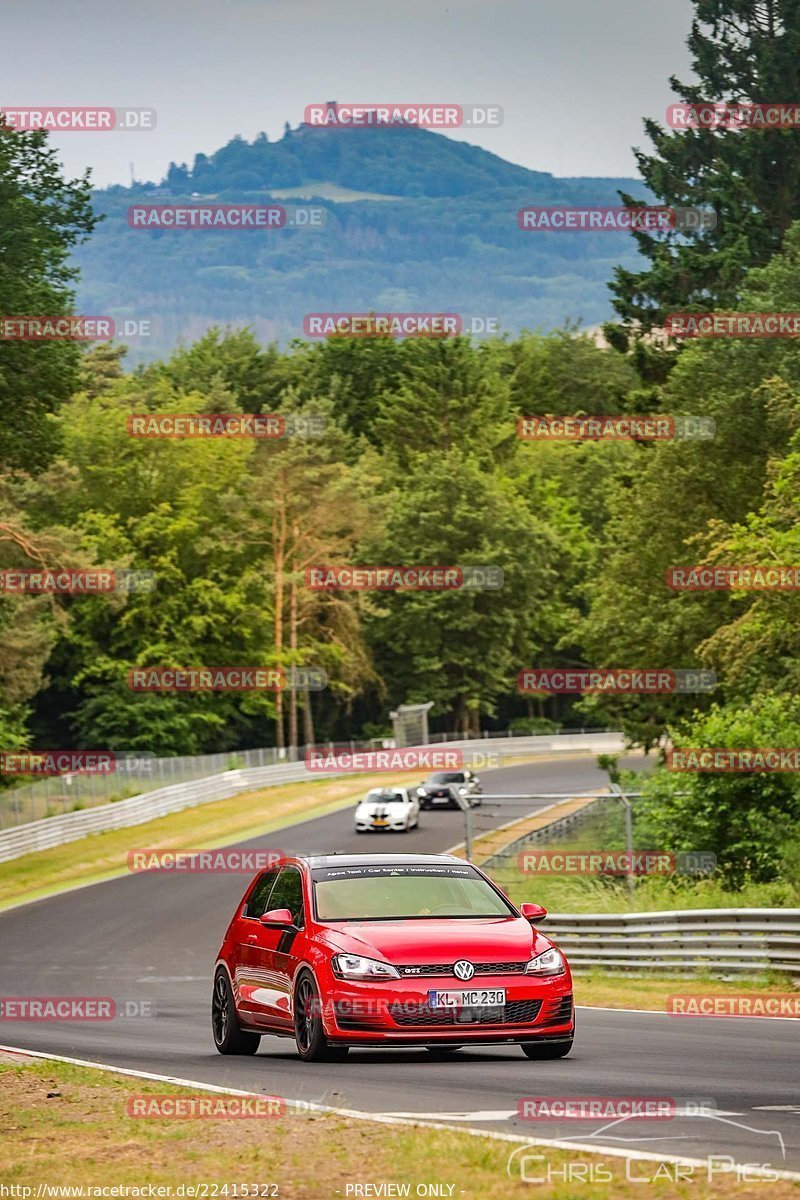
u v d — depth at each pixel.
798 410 69.81
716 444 76.75
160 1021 31.31
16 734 121.12
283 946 20.38
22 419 69.00
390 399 184.50
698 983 33.75
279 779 120.56
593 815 67.31
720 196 107.81
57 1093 18.02
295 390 189.75
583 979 37.59
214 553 142.38
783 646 60.06
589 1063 19.08
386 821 88.62
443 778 105.06
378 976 18.66
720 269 104.12
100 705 138.00
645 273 107.69
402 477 173.12
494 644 164.38
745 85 117.81
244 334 196.00
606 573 83.56
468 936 19.25
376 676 159.88
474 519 160.88
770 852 47.25
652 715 83.56
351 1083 17.36
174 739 138.12
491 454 181.88
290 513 142.75
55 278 66.94
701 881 47.38
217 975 22.78
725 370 79.44
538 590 165.50
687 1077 17.47
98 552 137.12
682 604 76.75
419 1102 15.78
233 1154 13.45
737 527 59.03
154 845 86.75
